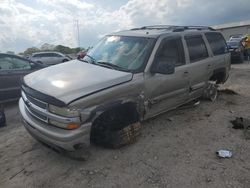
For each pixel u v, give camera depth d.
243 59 19.98
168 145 5.07
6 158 4.77
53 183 4.02
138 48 5.32
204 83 6.94
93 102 4.15
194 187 3.89
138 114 5.03
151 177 4.11
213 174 4.18
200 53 6.65
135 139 5.08
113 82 4.48
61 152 4.34
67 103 3.93
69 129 3.98
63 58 24.47
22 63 8.77
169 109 5.91
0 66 8.22
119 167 4.37
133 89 4.76
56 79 4.49
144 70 5.00
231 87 9.81
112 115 4.69
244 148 4.98
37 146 5.14
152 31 5.95
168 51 5.60
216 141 5.26
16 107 8.25
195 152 4.83
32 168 4.41
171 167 4.36
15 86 8.48
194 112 6.80
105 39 6.08
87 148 4.61
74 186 3.94
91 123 4.14
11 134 5.88
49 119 4.14
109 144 4.82
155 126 5.89
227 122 6.19
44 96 4.12
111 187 3.90
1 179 4.17
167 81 5.48
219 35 7.68
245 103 7.64
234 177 4.11
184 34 6.23
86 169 4.32
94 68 4.95
